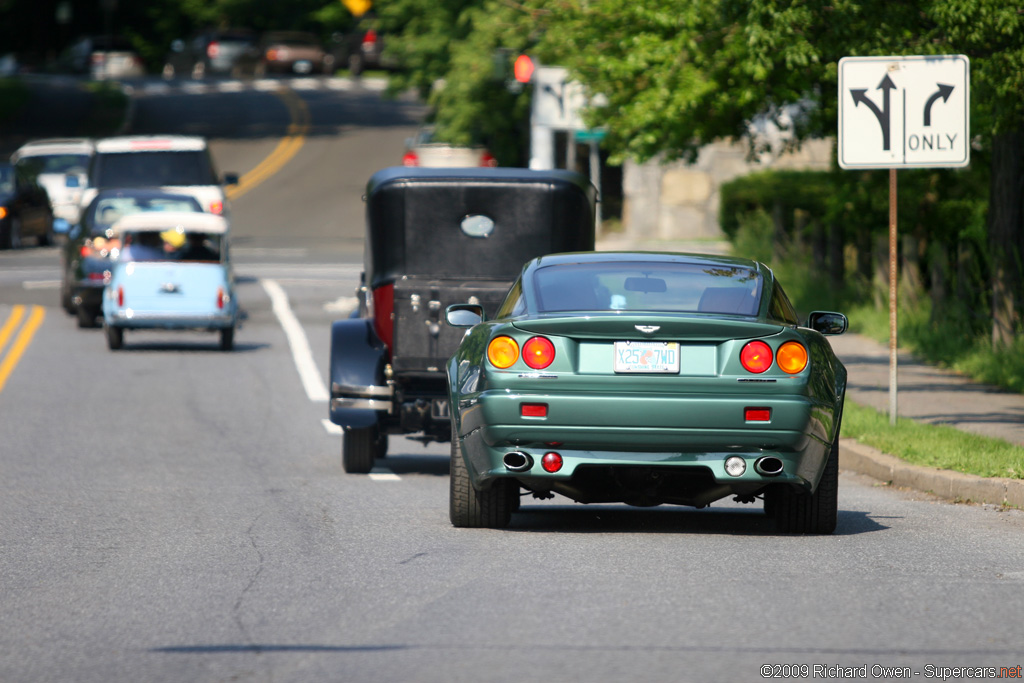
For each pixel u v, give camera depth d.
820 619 26.88
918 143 52.19
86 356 83.00
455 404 35.75
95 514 39.91
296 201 183.00
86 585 30.47
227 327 85.31
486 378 34.12
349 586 30.09
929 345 76.38
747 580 30.34
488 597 28.83
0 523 38.41
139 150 116.50
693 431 33.41
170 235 85.81
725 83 71.81
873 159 52.41
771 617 27.03
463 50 163.50
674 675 23.14
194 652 24.95
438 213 49.97
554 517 39.91
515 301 36.41
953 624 26.55
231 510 40.59
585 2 75.31
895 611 27.53
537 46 84.06
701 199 157.00
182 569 32.06
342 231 160.12
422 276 49.94
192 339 91.44
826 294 97.81
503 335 34.16
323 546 34.72
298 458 52.94
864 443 50.03
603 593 29.11
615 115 78.19
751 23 56.34
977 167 92.12
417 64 172.25
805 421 33.47
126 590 29.95
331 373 48.25
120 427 60.16
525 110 165.75
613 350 33.62
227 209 116.62
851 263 100.19
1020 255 70.44
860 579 30.47
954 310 76.81
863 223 98.12
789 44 57.41
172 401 67.75
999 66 55.44
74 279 94.31
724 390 33.44
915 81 52.12
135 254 85.75
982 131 62.22
